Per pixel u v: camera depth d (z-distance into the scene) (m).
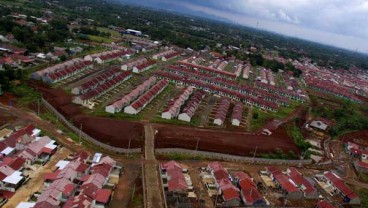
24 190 75.75
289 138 134.75
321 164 120.44
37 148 90.56
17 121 108.44
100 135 106.44
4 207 68.75
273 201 88.81
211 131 127.56
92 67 196.38
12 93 128.38
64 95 139.00
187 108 142.25
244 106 170.75
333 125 166.25
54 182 75.94
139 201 78.56
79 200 70.69
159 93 167.00
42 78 151.62
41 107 123.75
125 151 100.69
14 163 80.81
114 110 128.25
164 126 124.00
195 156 105.44
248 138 125.69
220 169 94.81
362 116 199.50
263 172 103.25
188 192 85.31
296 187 93.56
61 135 105.19
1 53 177.50
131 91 152.25
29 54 192.88
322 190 100.56
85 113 123.44
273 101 193.00
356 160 130.88
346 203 95.44
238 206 83.25
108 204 75.12
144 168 93.81
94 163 90.06
